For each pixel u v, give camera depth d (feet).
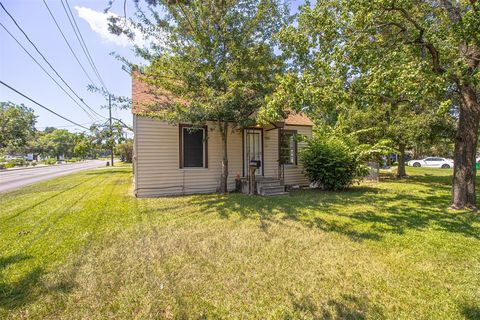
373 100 18.75
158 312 7.77
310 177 32.78
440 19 20.13
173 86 24.04
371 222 16.70
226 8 23.07
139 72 25.05
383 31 19.92
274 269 10.30
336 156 30.83
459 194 19.98
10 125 110.63
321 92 17.30
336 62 18.24
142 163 26.81
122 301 8.28
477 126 19.52
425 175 51.70
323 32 19.48
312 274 9.86
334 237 13.96
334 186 31.30
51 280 9.55
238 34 23.63
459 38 16.19
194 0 21.89
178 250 12.34
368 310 7.70
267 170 34.58
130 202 24.03
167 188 27.94
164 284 9.26
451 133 37.81
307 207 21.39
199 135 29.86
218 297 8.46
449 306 7.83
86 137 79.00
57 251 12.28
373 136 42.42
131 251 12.26
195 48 23.54
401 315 7.45
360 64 18.45
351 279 9.46
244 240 13.62
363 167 31.73
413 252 11.78
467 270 10.04
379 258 11.21
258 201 24.04
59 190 33.65
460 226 15.55
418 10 19.66
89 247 12.80
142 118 26.78
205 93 23.11
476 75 15.47
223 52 23.85
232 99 22.41
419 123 38.32
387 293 8.55
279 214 19.08
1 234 14.92
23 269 10.42
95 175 58.44
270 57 24.25
